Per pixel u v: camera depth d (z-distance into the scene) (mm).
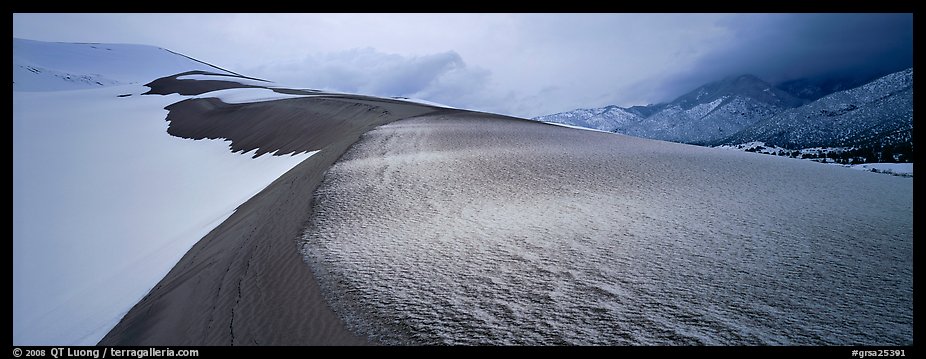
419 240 13219
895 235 12672
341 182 21156
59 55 165750
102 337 12656
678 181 20281
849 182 20672
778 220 14281
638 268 10625
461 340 7867
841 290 9289
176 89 109125
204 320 10359
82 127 71562
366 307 9281
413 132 36125
